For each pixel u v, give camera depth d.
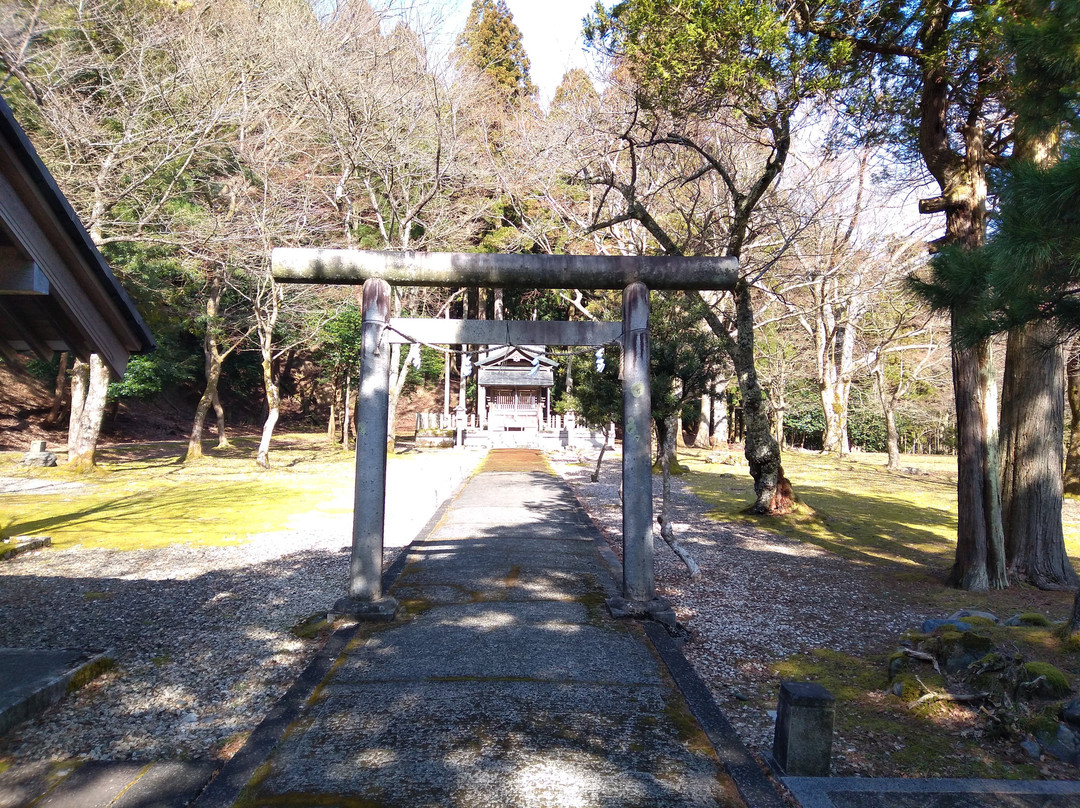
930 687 4.29
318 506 12.00
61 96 13.06
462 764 3.19
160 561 7.72
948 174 7.77
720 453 25.14
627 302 5.59
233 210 16.50
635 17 7.46
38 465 17.28
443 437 28.59
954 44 7.04
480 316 33.16
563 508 11.66
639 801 2.94
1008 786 3.17
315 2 17.58
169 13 15.65
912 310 20.00
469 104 19.23
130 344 4.62
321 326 21.50
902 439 37.47
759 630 5.65
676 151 14.02
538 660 4.52
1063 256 3.38
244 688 4.18
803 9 7.70
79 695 4.07
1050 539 7.56
